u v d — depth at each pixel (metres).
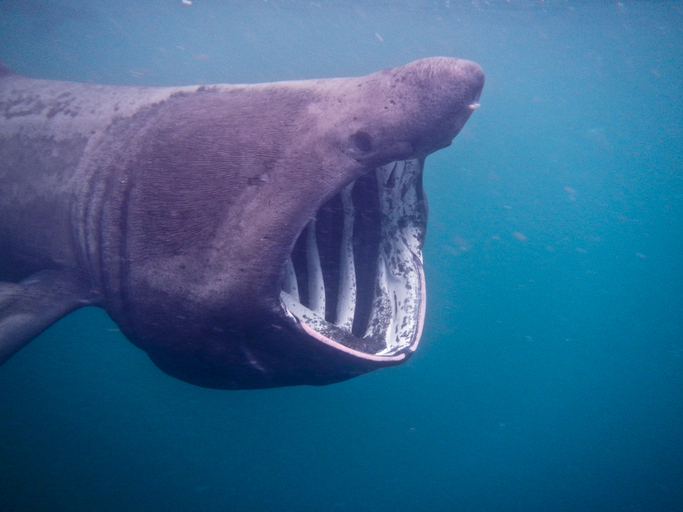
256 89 2.44
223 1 26.20
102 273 2.63
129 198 2.43
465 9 24.33
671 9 21.62
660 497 9.59
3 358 2.36
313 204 2.02
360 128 2.03
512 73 50.97
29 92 3.21
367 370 2.44
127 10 28.47
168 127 2.48
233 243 2.07
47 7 24.73
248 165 2.15
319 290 2.63
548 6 22.03
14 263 3.17
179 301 2.26
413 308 2.45
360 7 26.28
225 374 2.63
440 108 1.97
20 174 2.92
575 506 9.09
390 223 2.67
